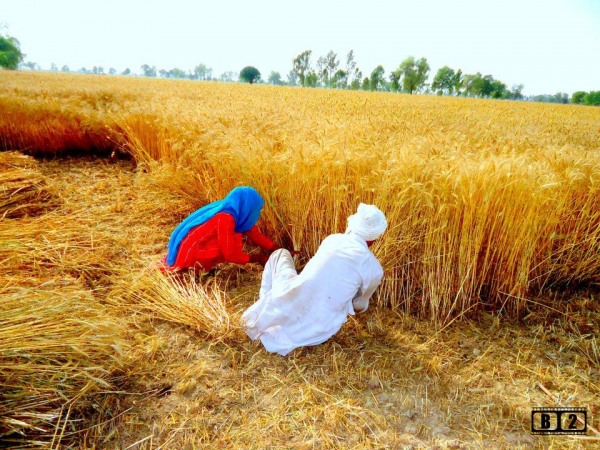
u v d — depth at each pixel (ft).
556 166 12.53
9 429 6.61
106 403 7.77
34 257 11.72
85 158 25.34
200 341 9.70
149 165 20.38
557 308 11.60
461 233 10.69
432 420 7.86
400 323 10.95
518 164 11.02
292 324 9.35
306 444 7.22
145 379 8.45
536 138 21.48
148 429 7.36
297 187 12.91
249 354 9.45
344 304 9.29
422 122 27.37
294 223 13.44
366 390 8.56
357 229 8.78
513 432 7.66
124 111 26.27
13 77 89.61
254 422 7.64
